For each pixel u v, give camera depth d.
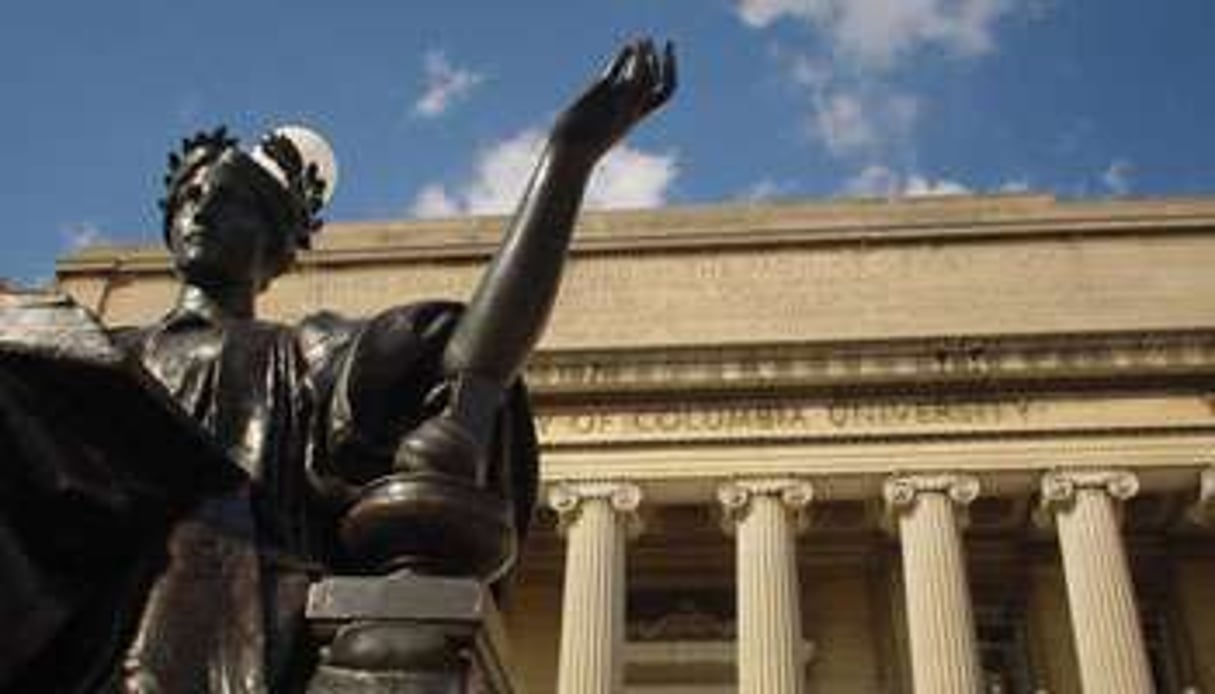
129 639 3.04
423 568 3.16
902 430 41.94
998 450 41.56
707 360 42.81
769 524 40.88
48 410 3.14
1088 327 44.62
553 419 42.78
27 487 3.07
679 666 45.16
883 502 41.72
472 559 3.20
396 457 3.29
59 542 3.09
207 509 3.21
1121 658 38.25
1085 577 39.72
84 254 47.56
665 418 42.50
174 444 3.21
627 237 47.25
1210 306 45.00
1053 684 43.81
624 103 3.48
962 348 42.41
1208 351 42.12
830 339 42.91
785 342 42.75
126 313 46.47
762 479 41.50
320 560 3.35
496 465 3.53
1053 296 45.56
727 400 42.66
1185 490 42.31
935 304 45.66
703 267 46.94
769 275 46.69
